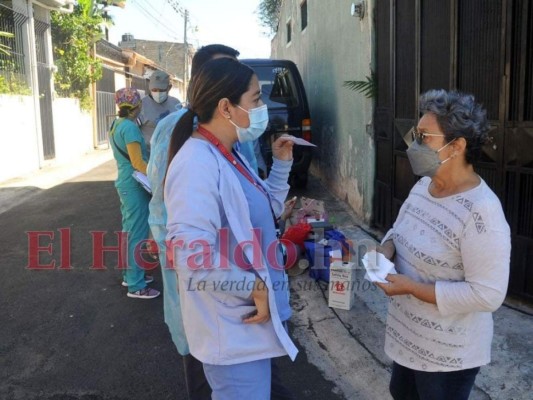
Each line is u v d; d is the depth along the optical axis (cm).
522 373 308
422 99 189
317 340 380
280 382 251
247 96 190
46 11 1335
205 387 256
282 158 243
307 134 800
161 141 259
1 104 1076
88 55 1677
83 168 1323
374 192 608
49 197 935
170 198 185
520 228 360
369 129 602
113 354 372
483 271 176
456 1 391
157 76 489
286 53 1484
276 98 793
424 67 453
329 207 732
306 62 1066
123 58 2289
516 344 335
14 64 1160
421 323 195
